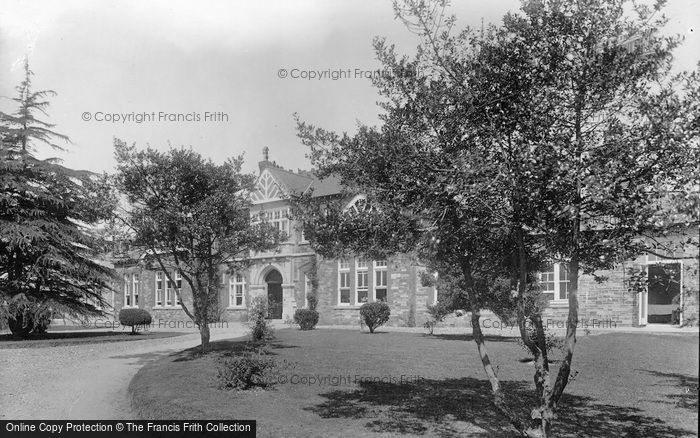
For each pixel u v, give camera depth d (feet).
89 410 32.55
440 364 43.60
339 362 45.09
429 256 23.38
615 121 19.74
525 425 25.50
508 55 20.84
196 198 50.98
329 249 24.66
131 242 50.75
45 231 75.20
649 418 26.78
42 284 77.30
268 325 73.00
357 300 101.55
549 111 20.47
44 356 56.90
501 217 20.38
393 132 22.11
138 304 142.20
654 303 83.05
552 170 18.33
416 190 21.39
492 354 48.80
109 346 64.69
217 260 55.11
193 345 68.08
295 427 25.45
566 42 20.42
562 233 20.03
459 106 21.11
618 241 19.39
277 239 54.08
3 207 75.46
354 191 24.30
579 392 32.40
